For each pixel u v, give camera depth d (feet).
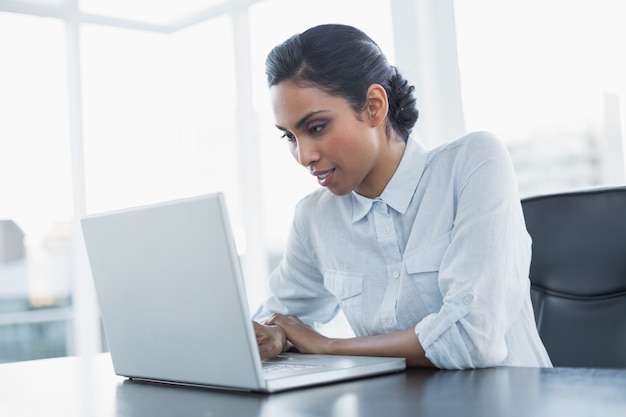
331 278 5.07
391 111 4.66
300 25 12.86
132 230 3.72
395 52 10.64
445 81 10.33
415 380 3.52
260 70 13.69
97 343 13.80
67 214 13.83
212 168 14.64
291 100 4.20
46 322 13.56
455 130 10.26
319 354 4.43
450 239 4.57
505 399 2.86
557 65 9.39
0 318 13.20
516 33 9.74
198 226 3.34
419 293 4.63
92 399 3.63
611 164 8.98
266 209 13.60
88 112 14.28
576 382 3.12
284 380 3.38
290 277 5.46
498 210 4.27
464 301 4.01
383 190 4.75
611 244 4.98
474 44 10.13
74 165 13.92
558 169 9.43
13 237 13.38
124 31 14.87
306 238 5.30
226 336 3.38
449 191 4.60
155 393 3.67
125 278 3.87
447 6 10.28
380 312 4.78
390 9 10.71
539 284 5.21
